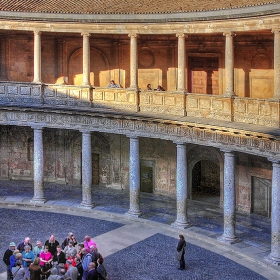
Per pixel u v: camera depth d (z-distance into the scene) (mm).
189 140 32156
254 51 35125
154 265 28312
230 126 29547
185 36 33094
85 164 36719
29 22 36156
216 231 32688
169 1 35281
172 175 39344
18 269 23000
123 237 32156
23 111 37281
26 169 43656
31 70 41250
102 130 35750
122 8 35656
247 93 35625
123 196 39969
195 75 37969
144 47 39156
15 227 33375
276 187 27797
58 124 37000
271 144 27562
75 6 36656
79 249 25453
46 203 37812
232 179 30562
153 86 39438
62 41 40625
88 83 36469
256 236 31922
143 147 40188
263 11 28562
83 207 36969
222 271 27609
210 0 33531
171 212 36344
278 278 26750
